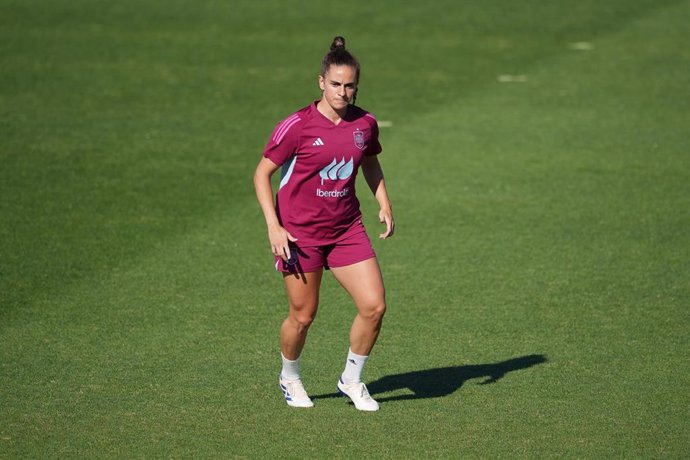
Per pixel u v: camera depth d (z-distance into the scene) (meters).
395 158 45.59
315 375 24.45
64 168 42.59
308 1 87.25
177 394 23.09
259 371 24.53
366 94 57.41
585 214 38.16
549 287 30.72
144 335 26.64
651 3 89.25
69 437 20.84
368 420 21.91
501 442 20.88
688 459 20.17
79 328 27.02
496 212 38.38
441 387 23.80
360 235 21.56
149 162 43.88
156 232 35.38
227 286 30.48
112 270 31.59
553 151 46.94
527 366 25.02
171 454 20.17
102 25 75.44
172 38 71.62
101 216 36.88
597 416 22.16
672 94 58.50
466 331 27.31
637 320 28.12
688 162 45.28
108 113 51.94
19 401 22.53
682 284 31.02
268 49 68.75
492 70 64.25
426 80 61.19
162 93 56.44
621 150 47.16
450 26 78.12
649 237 35.56
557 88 59.72
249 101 55.16
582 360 25.39
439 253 33.81
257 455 20.19
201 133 48.75
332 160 20.61
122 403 22.56
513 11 84.56
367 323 21.58
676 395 23.28
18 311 28.11
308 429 21.42
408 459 20.08
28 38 69.75
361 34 74.38
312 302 21.64
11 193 39.12
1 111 51.38
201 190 40.31
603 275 31.78
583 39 74.38
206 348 25.89
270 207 20.84
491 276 31.66
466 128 50.81
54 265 31.88
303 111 20.75
